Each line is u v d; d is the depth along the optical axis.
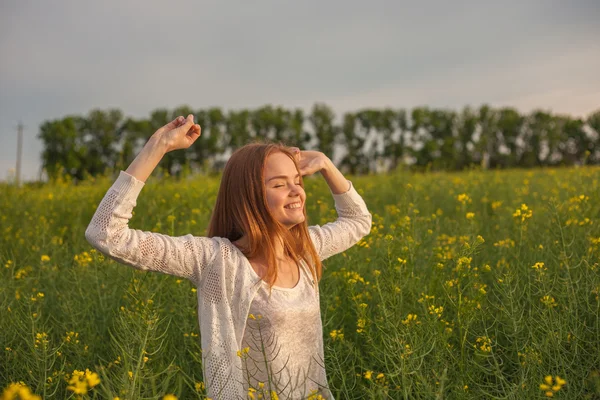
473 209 8.24
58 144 39.31
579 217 5.18
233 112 50.53
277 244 2.58
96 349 3.71
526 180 10.61
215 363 2.35
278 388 2.39
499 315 3.47
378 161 13.28
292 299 2.52
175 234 5.80
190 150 48.34
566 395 2.63
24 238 6.62
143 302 3.36
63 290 4.59
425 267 4.15
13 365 3.31
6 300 3.86
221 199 2.64
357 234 3.03
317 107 53.72
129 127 47.59
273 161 2.57
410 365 2.66
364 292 3.91
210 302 2.41
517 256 4.13
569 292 3.41
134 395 2.27
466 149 48.03
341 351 3.41
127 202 2.28
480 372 3.04
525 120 44.59
